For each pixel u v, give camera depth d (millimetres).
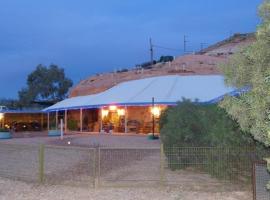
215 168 13422
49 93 90062
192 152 14078
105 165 16391
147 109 42750
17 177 15008
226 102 9281
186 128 14922
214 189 12789
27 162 17891
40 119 63344
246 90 9984
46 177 14797
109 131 44156
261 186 10625
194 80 40281
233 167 13141
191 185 13117
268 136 6848
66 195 12250
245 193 12266
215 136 13430
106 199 11695
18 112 60938
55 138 35344
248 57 9320
